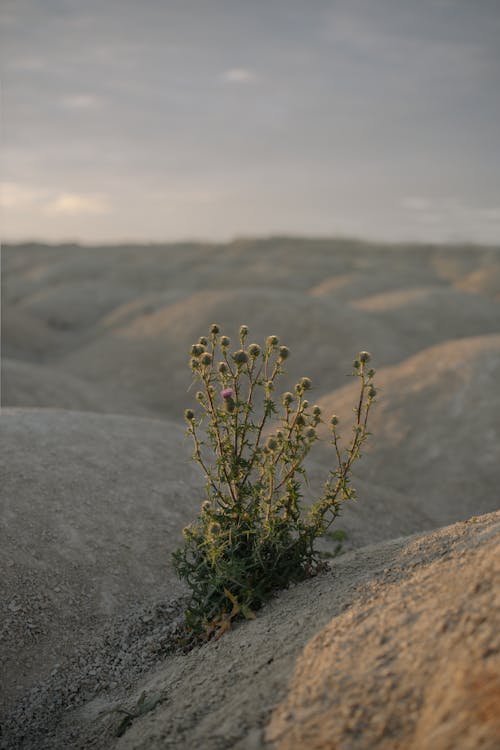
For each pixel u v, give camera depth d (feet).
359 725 7.06
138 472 19.85
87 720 11.26
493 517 11.56
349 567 12.00
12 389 44.01
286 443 11.72
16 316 83.97
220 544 11.57
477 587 8.20
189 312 67.31
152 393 55.31
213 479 12.09
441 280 114.11
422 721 6.70
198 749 7.99
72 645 13.60
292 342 59.41
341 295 92.22
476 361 41.75
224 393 11.23
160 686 10.83
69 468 19.01
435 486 32.60
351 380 52.49
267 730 7.69
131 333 68.23
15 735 11.45
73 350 75.97
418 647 7.70
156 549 16.79
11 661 12.98
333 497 12.23
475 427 35.96
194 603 14.82
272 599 11.75
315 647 8.87
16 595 14.28
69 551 15.84
